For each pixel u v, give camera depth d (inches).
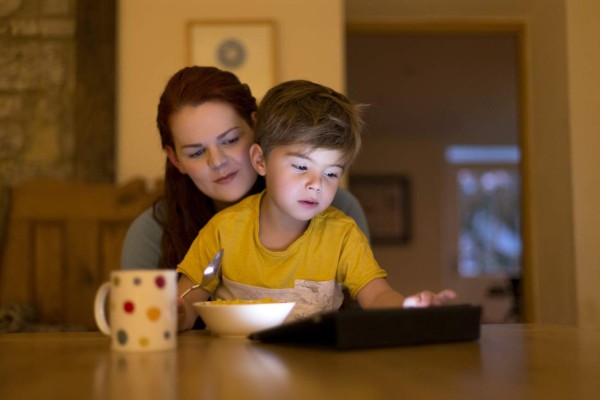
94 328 122.6
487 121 305.1
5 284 123.1
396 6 149.3
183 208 61.7
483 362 29.4
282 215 51.2
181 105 56.5
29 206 125.4
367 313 33.4
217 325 39.3
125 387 24.2
